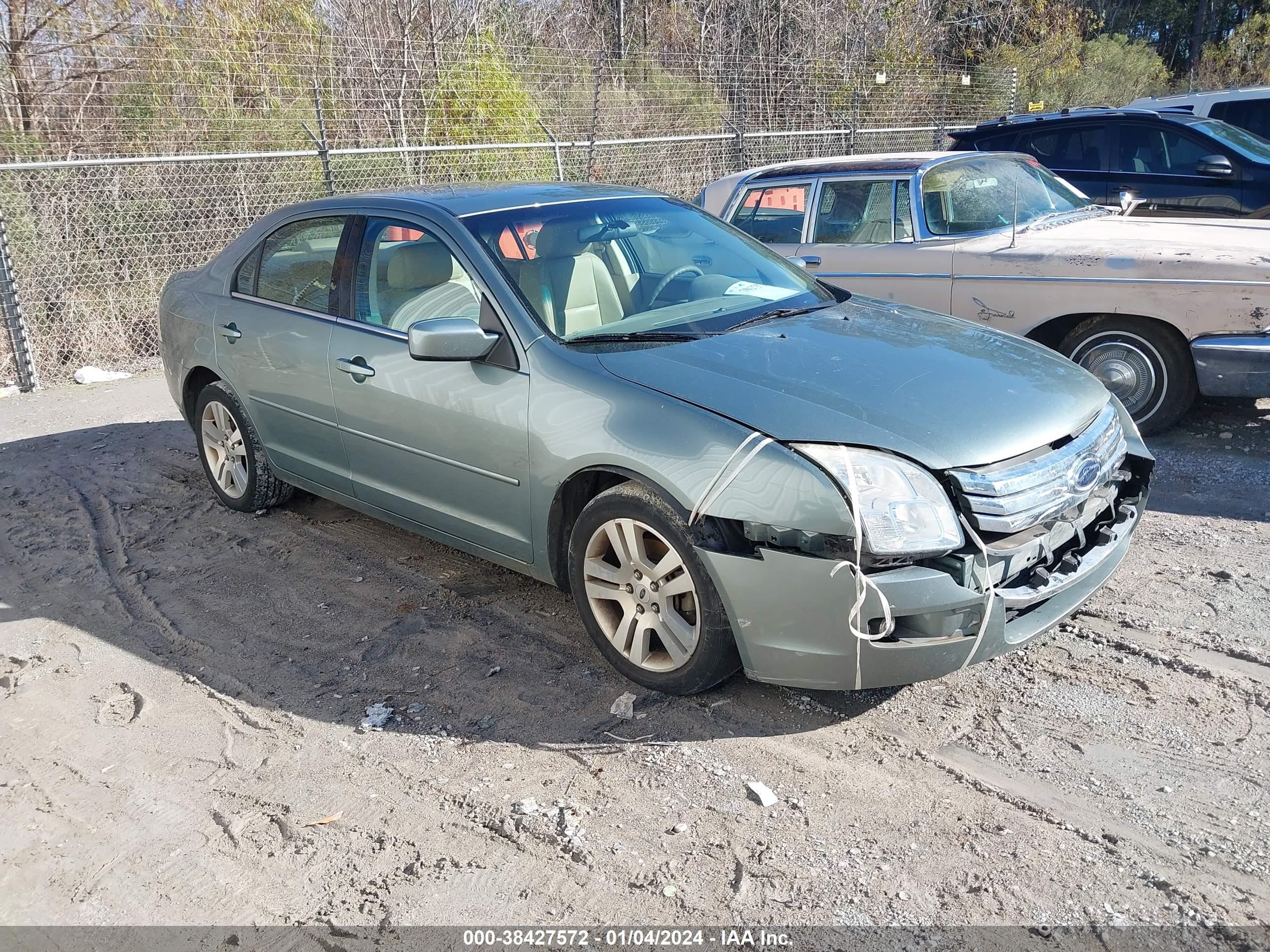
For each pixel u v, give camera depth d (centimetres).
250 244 532
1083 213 704
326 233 482
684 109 1636
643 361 366
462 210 433
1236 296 555
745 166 1507
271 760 342
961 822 294
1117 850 279
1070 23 2552
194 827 311
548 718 358
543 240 423
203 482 625
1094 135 943
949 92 1828
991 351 391
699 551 330
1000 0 2531
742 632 329
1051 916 258
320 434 480
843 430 321
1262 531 479
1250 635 384
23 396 878
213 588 477
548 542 386
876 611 307
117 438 733
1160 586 429
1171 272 571
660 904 269
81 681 399
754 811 303
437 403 409
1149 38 3312
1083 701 350
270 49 1351
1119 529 370
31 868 296
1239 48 2722
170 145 1191
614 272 422
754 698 362
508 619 432
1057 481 332
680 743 339
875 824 295
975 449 320
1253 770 309
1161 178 904
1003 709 348
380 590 466
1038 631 334
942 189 677
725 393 342
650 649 367
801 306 433
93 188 1055
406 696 377
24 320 898
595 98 1421
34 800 327
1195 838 282
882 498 307
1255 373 555
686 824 299
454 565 489
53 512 588
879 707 354
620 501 350
